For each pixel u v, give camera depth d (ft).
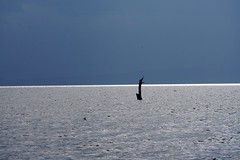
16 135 479.00
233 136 466.29
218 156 348.59
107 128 548.72
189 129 536.42
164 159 337.72
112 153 363.97
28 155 353.92
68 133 497.46
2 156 349.20
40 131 516.73
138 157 346.54
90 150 378.12
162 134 489.26
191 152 367.66
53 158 341.41
